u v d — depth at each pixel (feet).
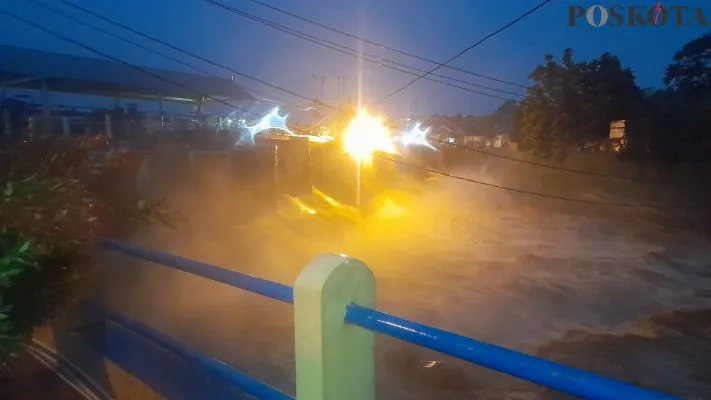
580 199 92.07
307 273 5.13
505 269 57.26
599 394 3.39
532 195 96.02
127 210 11.46
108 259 12.45
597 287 51.31
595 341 36.29
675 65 99.19
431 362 30.76
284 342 29.09
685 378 30.99
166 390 9.18
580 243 71.82
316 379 5.09
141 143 47.96
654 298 48.80
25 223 7.25
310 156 70.23
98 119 57.47
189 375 9.56
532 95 105.09
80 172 9.91
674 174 86.48
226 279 6.61
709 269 59.16
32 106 60.75
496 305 45.68
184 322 22.17
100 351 10.24
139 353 10.23
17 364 9.86
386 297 46.80
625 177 90.84
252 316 31.35
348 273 5.11
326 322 4.97
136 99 77.66
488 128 172.45
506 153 107.24
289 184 63.82
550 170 99.30
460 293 48.44
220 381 9.25
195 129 57.21
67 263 8.13
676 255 64.80
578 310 45.24
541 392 27.78
